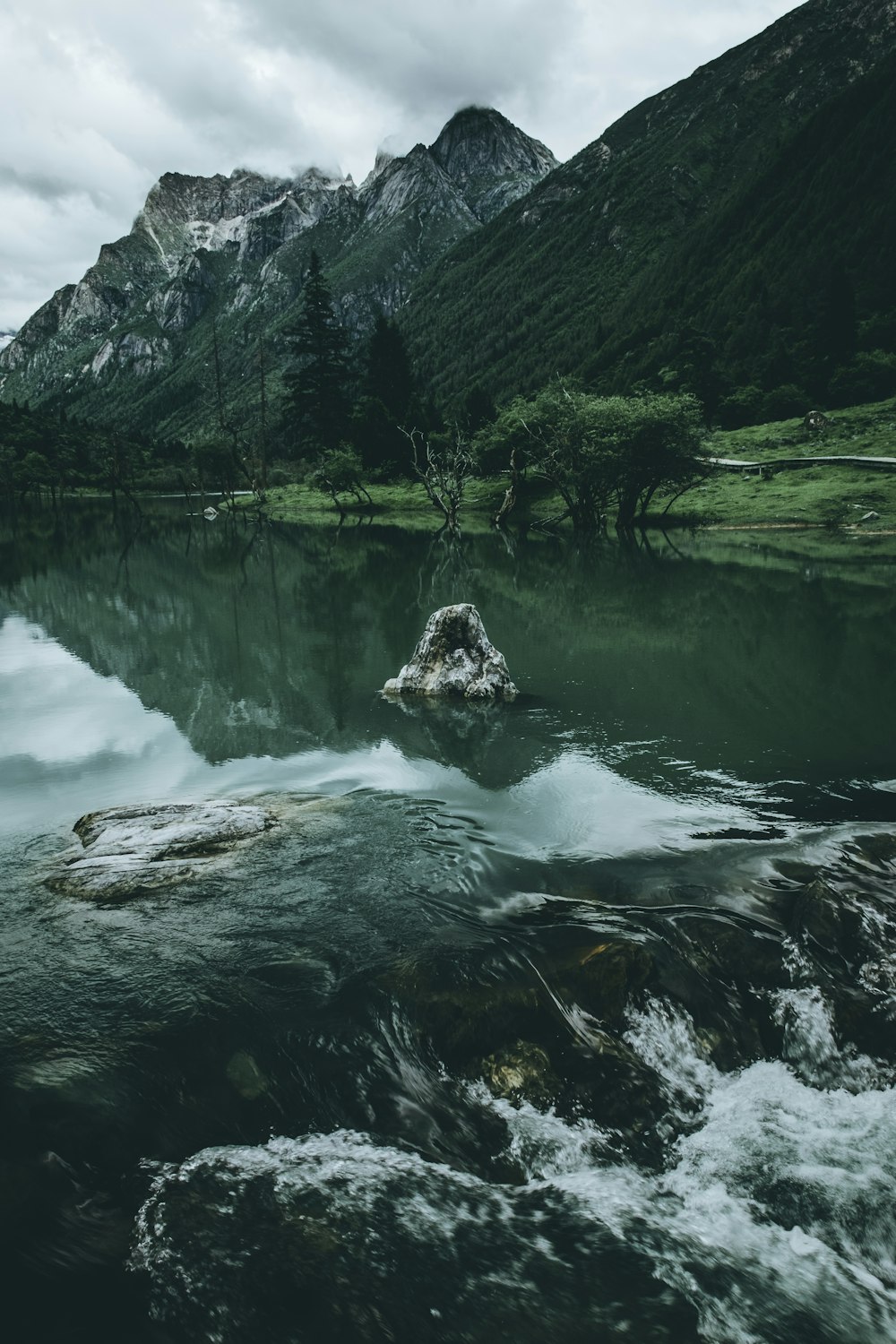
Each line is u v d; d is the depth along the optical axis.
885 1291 3.56
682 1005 5.07
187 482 84.75
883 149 119.12
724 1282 3.52
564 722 10.70
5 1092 4.08
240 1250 3.47
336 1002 4.83
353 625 18.09
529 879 6.31
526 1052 4.61
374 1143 4.12
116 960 5.23
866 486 45.34
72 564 30.88
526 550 35.75
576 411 46.28
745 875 6.31
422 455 79.62
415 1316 3.23
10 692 12.46
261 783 8.54
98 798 8.14
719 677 13.05
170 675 13.56
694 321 108.94
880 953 5.47
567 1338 3.18
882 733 10.15
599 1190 4.03
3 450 108.69
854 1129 4.55
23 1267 3.30
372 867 6.51
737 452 60.97
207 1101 4.19
